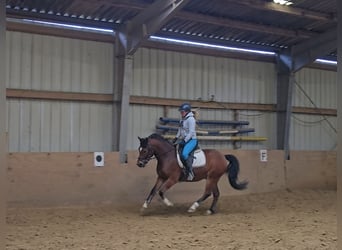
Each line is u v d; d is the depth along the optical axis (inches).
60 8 324.8
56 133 340.2
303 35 403.9
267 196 395.2
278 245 200.5
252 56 433.1
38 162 313.7
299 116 468.4
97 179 333.7
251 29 374.0
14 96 322.3
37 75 332.2
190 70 400.5
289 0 334.6
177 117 393.4
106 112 360.8
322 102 482.3
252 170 410.6
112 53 361.7
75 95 343.9
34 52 331.3
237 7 344.5
